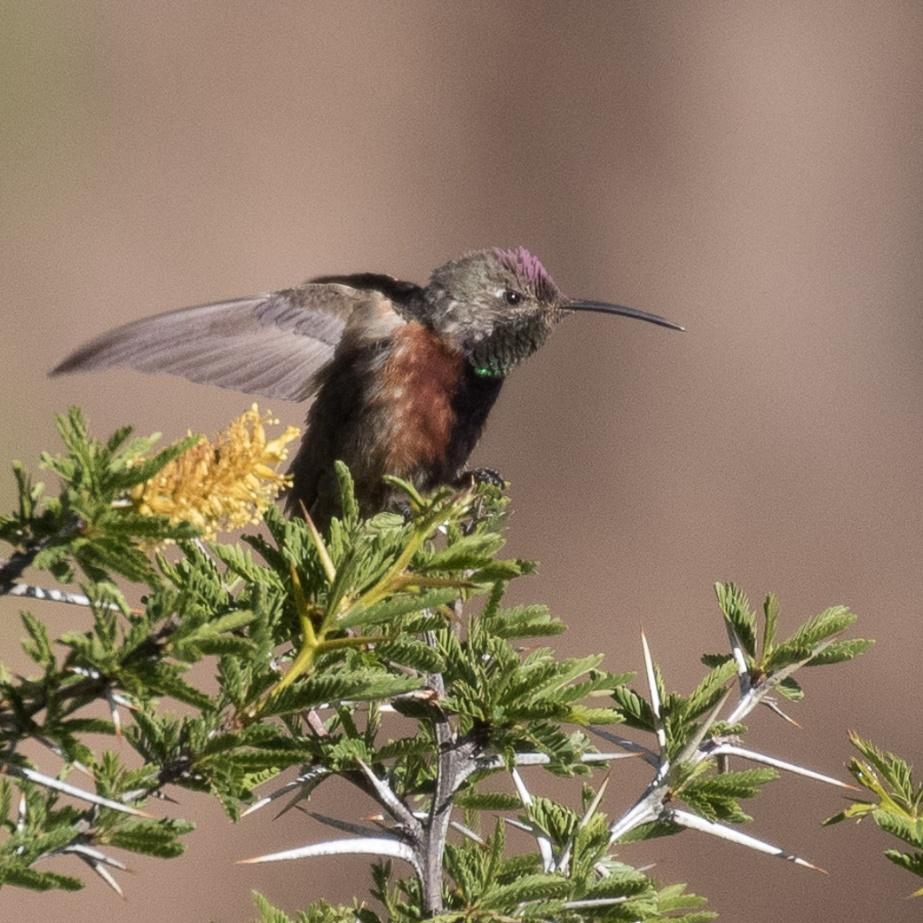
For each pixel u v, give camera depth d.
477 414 7.68
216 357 7.16
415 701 3.80
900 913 13.71
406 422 7.38
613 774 13.32
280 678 3.28
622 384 19.83
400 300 7.62
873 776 4.03
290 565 3.46
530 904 3.62
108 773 3.22
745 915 13.59
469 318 7.60
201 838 13.48
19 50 20.30
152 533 3.02
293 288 7.29
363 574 3.42
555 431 19.28
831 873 13.86
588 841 3.78
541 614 3.80
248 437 3.24
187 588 3.34
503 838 3.77
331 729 4.04
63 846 3.12
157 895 13.09
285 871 13.54
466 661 3.72
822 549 18.50
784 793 14.42
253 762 3.21
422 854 3.77
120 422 17.62
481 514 4.34
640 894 3.70
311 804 13.71
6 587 3.03
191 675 10.21
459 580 3.39
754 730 15.66
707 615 17.77
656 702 4.11
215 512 3.20
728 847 13.83
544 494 18.83
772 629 4.21
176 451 3.04
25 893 12.52
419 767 4.12
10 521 3.04
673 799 4.01
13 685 3.10
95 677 3.10
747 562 18.31
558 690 3.72
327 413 7.42
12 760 3.07
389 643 3.47
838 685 16.30
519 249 7.94
